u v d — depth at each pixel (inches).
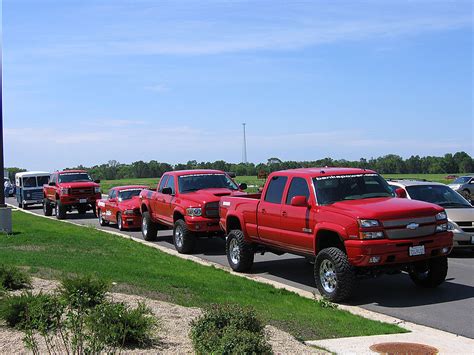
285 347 251.3
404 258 375.9
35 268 427.2
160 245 712.4
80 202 1146.7
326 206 405.4
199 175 684.7
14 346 237.6
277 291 408.8
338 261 379.9
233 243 516.7
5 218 747.4
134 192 945.5
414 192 608.1
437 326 320.8
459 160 3075.8
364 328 307.1
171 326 277.6
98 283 302.0
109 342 231.3
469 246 556.1
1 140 761.0
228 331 231.6
